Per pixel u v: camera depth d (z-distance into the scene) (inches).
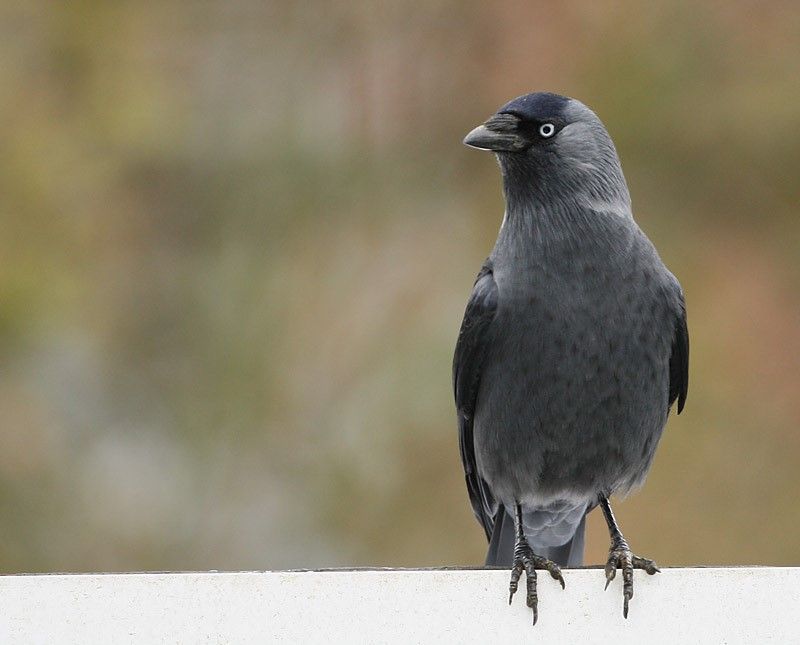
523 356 328.2
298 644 244.1
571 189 337.4
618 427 330.6
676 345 342.3
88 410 544.4
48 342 545.3
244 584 244.8
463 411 349.7
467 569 247.3
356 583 245.6
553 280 328.2
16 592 244.1
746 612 246.1
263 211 585.3
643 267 330.0
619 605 248.7
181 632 243.6
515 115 345.7
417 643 244.4
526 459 336.5
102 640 243.1
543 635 248.1
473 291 343.9
